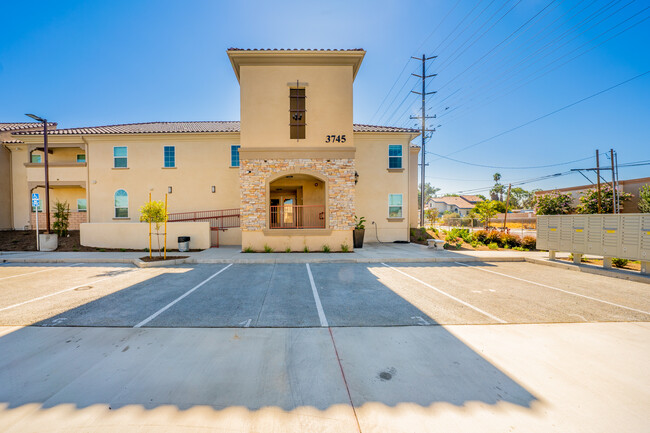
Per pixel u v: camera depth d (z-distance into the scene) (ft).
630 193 54.70
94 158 53.01
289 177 42.88
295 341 12.45
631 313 16.24
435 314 16.01
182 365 10.37
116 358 10.88
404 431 7.25
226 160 53.21
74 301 18.35
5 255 37.63
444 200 214.48
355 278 25.20
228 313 16.10
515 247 45.19
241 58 39.09
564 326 14.28
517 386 9.16
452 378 9.59
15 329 13.74
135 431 7.17
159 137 52.70
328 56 39.34
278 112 39.86
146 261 32.40
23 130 60.23
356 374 9.80
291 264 31.99
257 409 8.03
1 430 7.17
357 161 54.34
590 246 28.60
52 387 9.00
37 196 42.88
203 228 43.83
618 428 7.37
